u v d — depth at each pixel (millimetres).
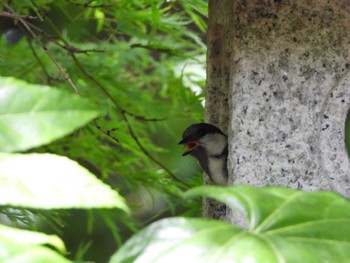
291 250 2086
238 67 5246
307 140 5184
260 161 5203
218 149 6059
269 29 5195
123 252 2082
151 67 8258
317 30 5172
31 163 2059
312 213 2250
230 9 5574
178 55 7000
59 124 2020
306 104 5184
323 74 5184
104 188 2062
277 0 5188
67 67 7109
